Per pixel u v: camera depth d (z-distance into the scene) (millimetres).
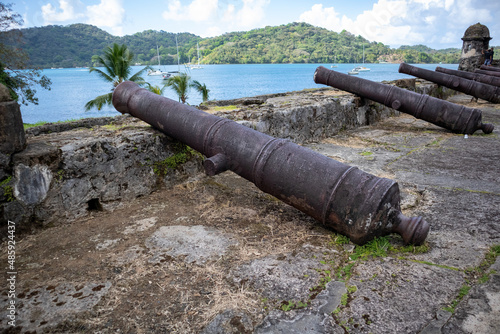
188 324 1786
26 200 2738
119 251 2531
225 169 3109
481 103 10680
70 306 1938
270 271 2248
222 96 114938
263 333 1712
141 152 3500
